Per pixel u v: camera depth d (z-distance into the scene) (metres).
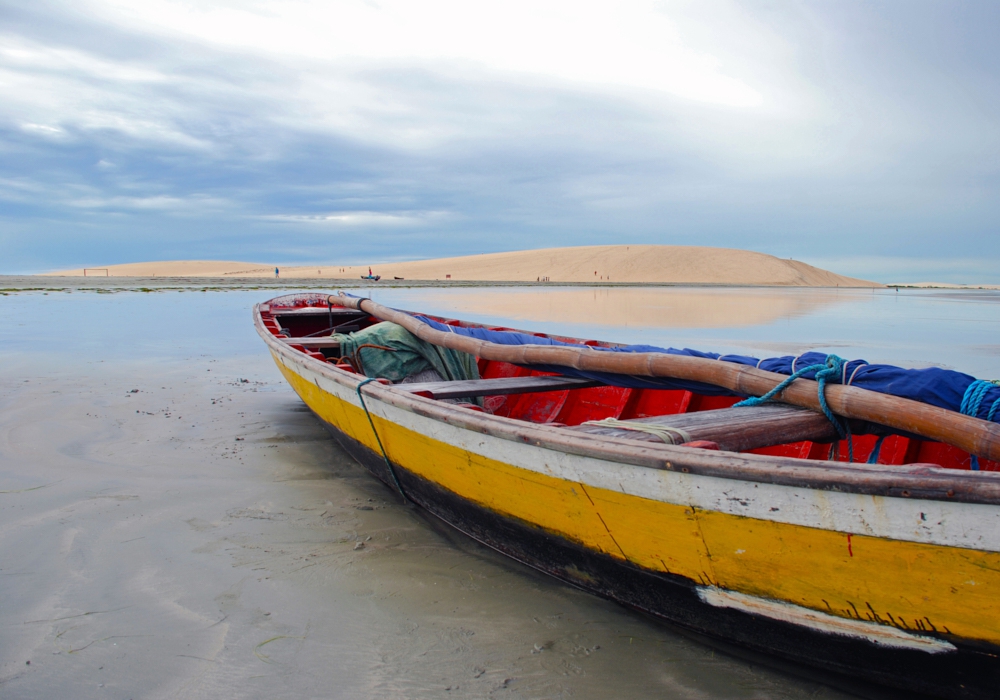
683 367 4.15
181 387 8.95
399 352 6.29
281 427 7.00
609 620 3.35
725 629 2.95
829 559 2.42
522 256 100.12
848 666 2.67
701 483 2.57
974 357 12.41
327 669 2.92
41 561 3.80
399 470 4.57
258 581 3.67
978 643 2.27
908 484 2.14
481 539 4.06
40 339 13.55
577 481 3.02
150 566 3.80
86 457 5.76
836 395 3.38
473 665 2.97
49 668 2.84
